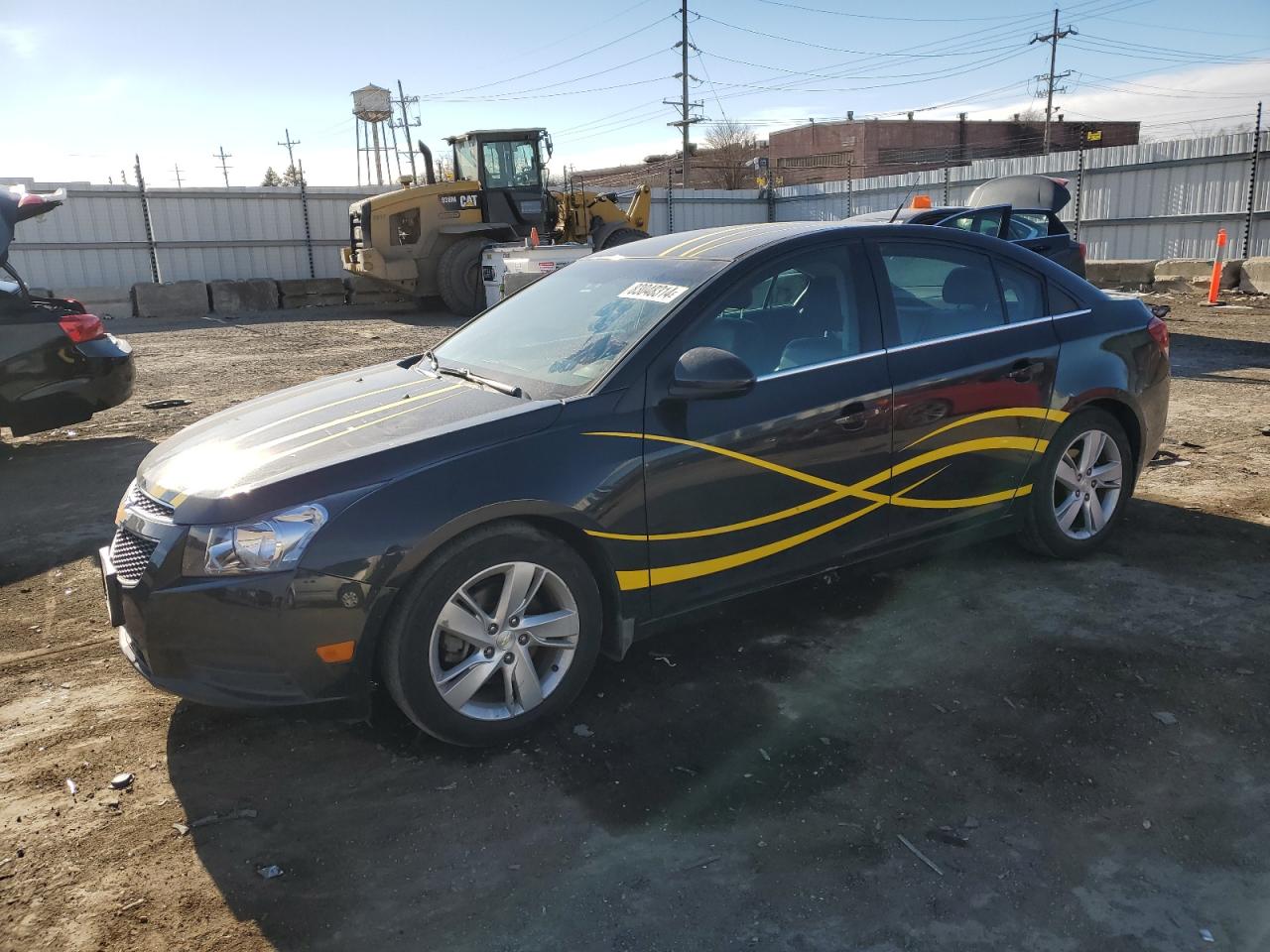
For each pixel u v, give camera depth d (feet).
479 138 60.64
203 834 8.97
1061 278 14.42
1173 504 17.51
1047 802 9.09
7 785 9.78
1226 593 13.57
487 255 50.98
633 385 10.71
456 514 9.55
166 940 7.64
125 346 24.85
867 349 12.25
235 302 66.64
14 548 17.24
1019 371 13.33
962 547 14.38
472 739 10.12
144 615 9.53
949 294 13.25
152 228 70.90
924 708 10.81
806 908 7.82
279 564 9.18
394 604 9.54
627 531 10.55
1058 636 12.43
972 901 7.85
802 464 11.57
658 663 12.05
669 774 9.71
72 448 24.79
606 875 8.29
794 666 11.89
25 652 13.00
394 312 64.54
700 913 7.80
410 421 10.67
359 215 60.80
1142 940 7.39
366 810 9.29
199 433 11.68
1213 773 9.48
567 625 10.48
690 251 12.77
